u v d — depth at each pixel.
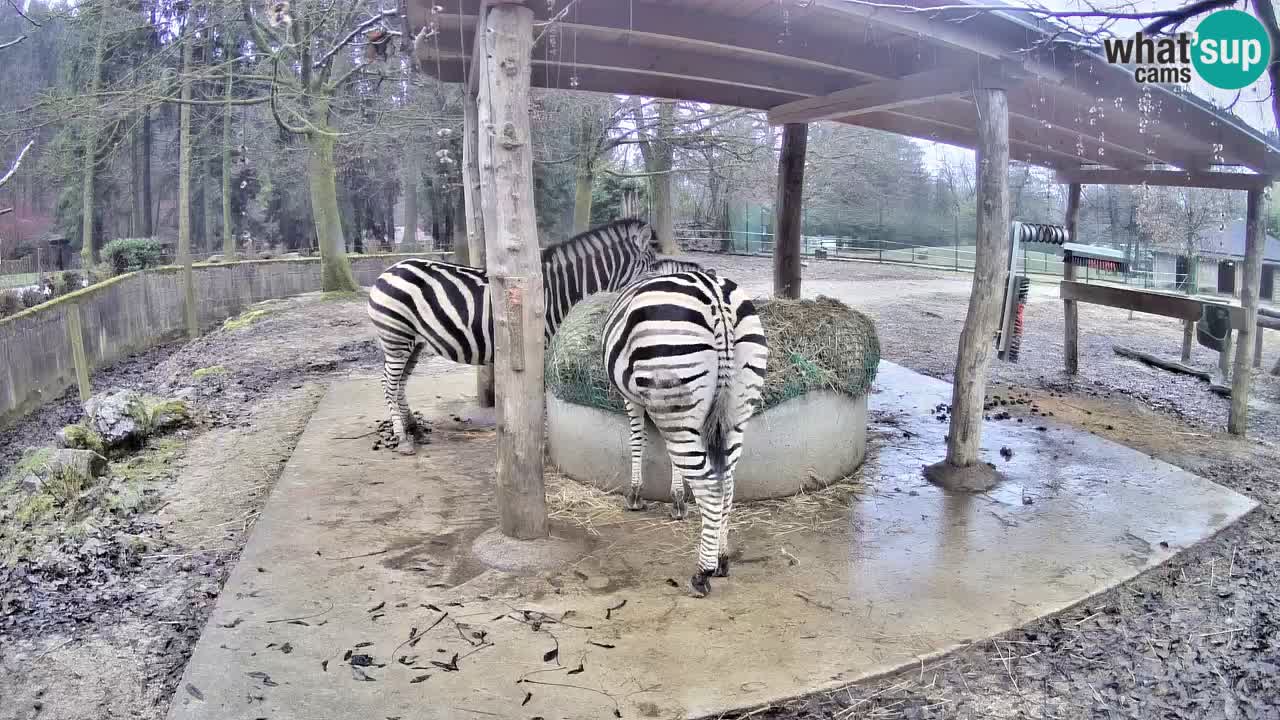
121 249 18.94
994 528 4.46
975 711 2.89
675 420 3.50
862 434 5.58
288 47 10.02
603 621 3.40
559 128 15.69
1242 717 2.89
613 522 4.48
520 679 2.97
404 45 5.66
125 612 3.73
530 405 4.02
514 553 3.98
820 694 2.93
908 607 3.54
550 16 4.27
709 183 27.27
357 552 4.09
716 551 3.62
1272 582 3.90
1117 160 8.45
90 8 11.13
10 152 15.66
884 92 5.89
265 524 4.45
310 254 23.64
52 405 9.48
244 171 23.39
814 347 5.03
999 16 4.39
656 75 6.52
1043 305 14.60
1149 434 6.76
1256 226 6.79
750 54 5.41
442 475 5.29
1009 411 7.30
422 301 5.52
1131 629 3.46
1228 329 8.77
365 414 6.87
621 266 6.16
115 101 10.73
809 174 23.69
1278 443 6.61
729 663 3.08
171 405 6.82
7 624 3.61
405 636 3.27
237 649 3.16
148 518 4.84
